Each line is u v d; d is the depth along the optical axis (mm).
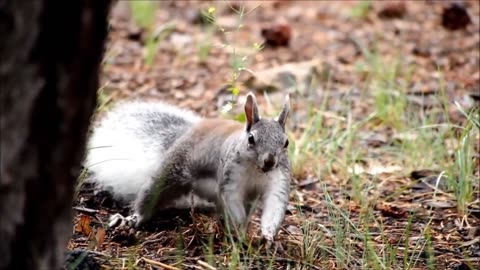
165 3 19688
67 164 5191
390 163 11781
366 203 10141
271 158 8297
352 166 11047
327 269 8188
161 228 9227
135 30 17562
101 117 12117
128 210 9852
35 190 5078
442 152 11578
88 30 5016
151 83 15016
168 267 7977
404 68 16031
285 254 8516
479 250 8859
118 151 10102
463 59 16594
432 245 9000
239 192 8703
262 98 14320
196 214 9500
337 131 12250
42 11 4855
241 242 8289
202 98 14375
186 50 16766
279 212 8617
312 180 11133
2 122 4902
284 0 20297
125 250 8492
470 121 11141
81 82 5094
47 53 4922
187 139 9312
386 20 19047
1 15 4832
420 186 10938
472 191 10531
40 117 4984
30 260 5164
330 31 18219
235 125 9195
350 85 15102
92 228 9148
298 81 14641
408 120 13109
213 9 10227
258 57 16484
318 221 9648
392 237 9211
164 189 9273
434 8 19906
